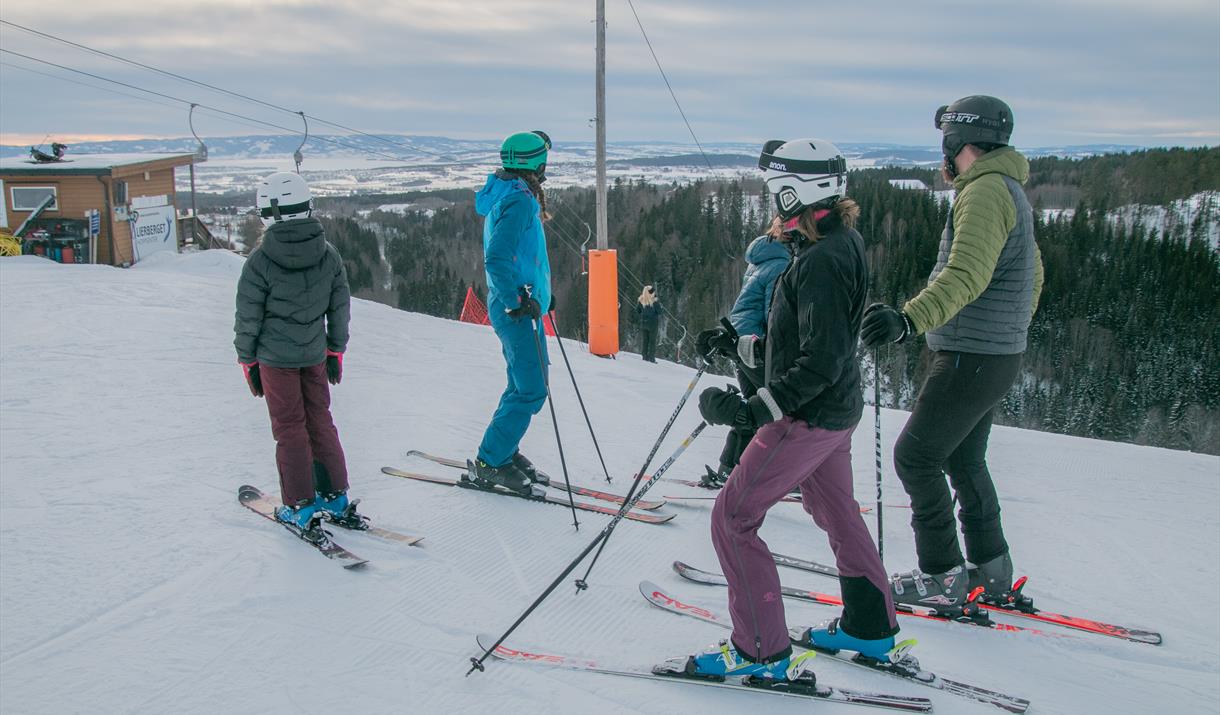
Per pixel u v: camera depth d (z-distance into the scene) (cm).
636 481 259
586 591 299
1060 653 268
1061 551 382
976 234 249
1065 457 584
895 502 457
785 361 215
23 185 1555
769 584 221
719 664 229
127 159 1653
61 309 827
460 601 287
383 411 563
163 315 838
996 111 262
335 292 334
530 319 380
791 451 212
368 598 284
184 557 307
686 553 344
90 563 298
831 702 224
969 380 268
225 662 239
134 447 439
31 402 515
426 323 1031
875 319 231
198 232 1922
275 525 342
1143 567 362
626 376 846
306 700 222
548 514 381
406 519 365
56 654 240
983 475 291
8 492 363
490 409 587
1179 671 258
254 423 499
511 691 229
